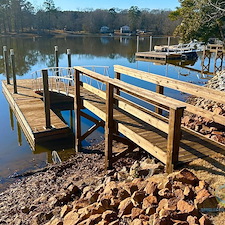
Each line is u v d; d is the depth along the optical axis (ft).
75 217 9.36
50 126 22.13
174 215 7.80
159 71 49.52
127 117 15.57
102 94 15.84
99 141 21.54
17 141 22.76
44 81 21.03
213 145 11.98
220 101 12.14
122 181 11.50
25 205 12.40
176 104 9.91
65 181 14.71
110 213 8.75
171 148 10.19
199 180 9.29
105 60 66.33
